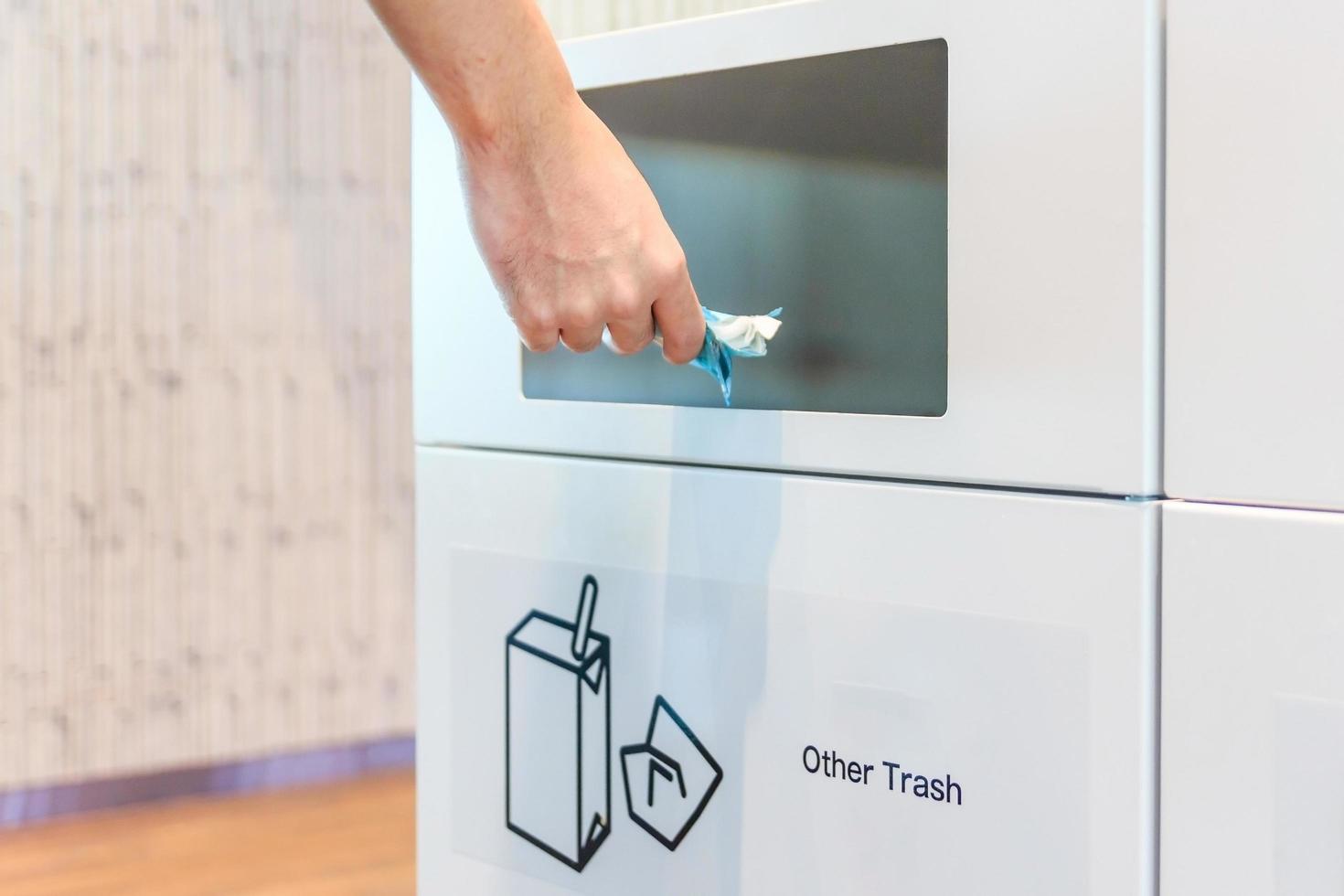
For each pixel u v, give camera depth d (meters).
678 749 0.60
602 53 0.62
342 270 2.25
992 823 0.50
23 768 2.06
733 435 0.58
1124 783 0.46
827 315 0.54
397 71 2.27
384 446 2.33
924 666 0.52
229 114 2.12
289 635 2.27
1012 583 0.49
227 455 2.18
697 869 0.59
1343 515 0.41
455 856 0.71
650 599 0.61
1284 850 0.43
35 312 2.00
